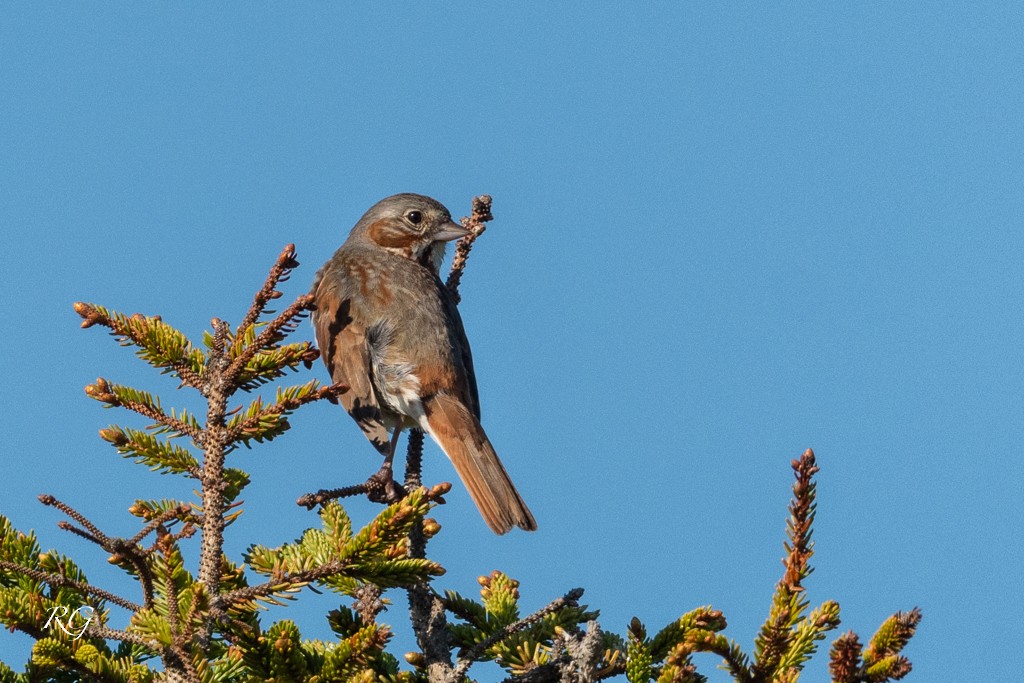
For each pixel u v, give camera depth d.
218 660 8.34
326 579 7.54
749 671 7.32
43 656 7.39
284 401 7.95
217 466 7.79
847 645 6.85
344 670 7.84
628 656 7.66
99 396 7.89
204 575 7.51
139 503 8.24
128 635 7.23
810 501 7.21
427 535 8.91
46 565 7.73
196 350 8.35
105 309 8.23
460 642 9.54
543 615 8.39
